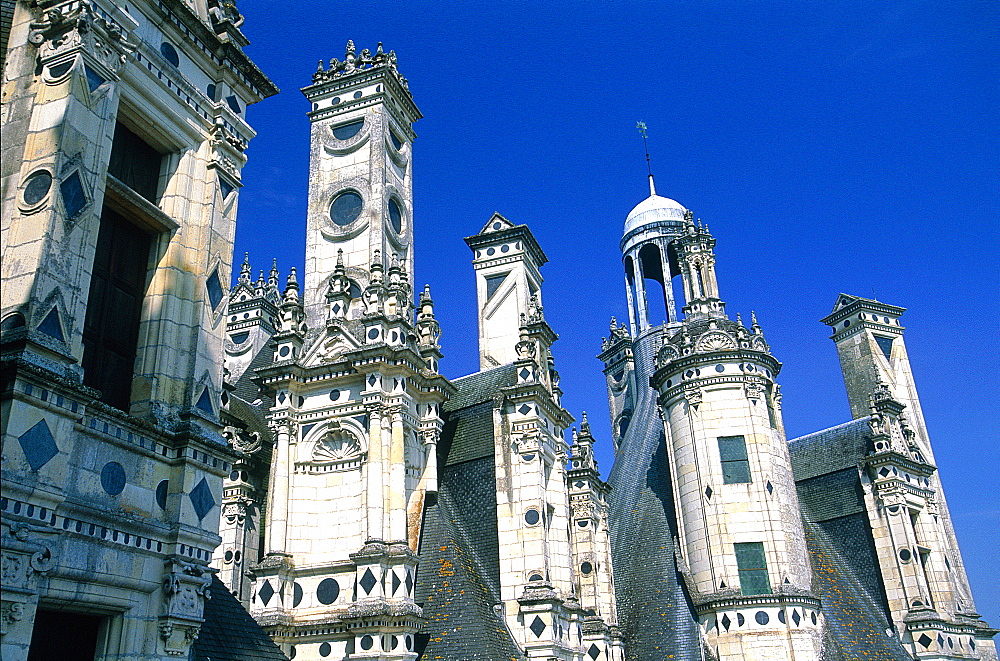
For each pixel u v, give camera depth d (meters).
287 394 35.12
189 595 15.87
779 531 46.38
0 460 12.40
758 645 43.75
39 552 12.88
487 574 36.09
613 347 74.44
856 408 65.44
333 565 32.38
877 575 54.09
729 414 48.97
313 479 34.31
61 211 14.45
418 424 37.19
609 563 47.62
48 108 15.16
